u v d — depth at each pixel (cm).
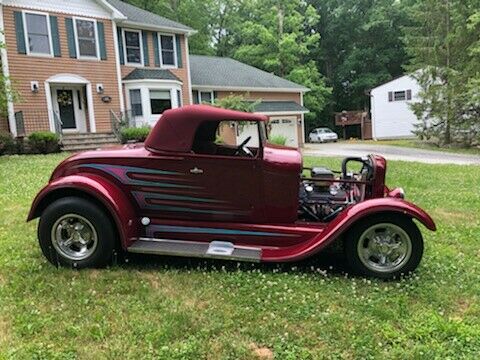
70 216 401
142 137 1708
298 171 409
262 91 2658
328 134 3412
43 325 297
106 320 306
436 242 504
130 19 1928
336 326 301
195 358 263
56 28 1686
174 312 317
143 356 264
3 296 343
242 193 413
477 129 2322
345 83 4425
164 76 2011
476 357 267
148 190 417
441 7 2436
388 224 385
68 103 1794
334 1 4281
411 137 3219
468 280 385
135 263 422
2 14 1544
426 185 941
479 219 619
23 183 880
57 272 392
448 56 2412
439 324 304
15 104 1577
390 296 353
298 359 265
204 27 3666
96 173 420
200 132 417
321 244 385
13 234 518
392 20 4088
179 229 423
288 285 370
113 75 1869
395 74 4269
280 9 3491
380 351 273
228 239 420
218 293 354
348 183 447
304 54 3772
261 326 301
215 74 2553
